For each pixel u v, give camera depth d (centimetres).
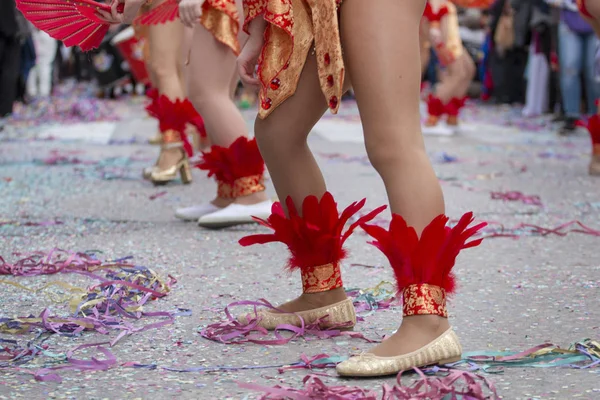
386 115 287
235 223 576
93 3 326
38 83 1961
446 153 1066
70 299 390
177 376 291
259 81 317
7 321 347
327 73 288
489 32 1939
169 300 395
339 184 810
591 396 268
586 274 446
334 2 284
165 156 787
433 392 259
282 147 319
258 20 314
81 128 1421
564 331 343
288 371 295
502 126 1500
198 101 579
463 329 347
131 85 2303
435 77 2177
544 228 581
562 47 1304
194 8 407
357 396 261
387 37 286
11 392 275
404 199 287
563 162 998
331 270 338
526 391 273
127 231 571
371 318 361
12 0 1341
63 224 595
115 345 327
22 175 852
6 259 484
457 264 473
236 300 395
